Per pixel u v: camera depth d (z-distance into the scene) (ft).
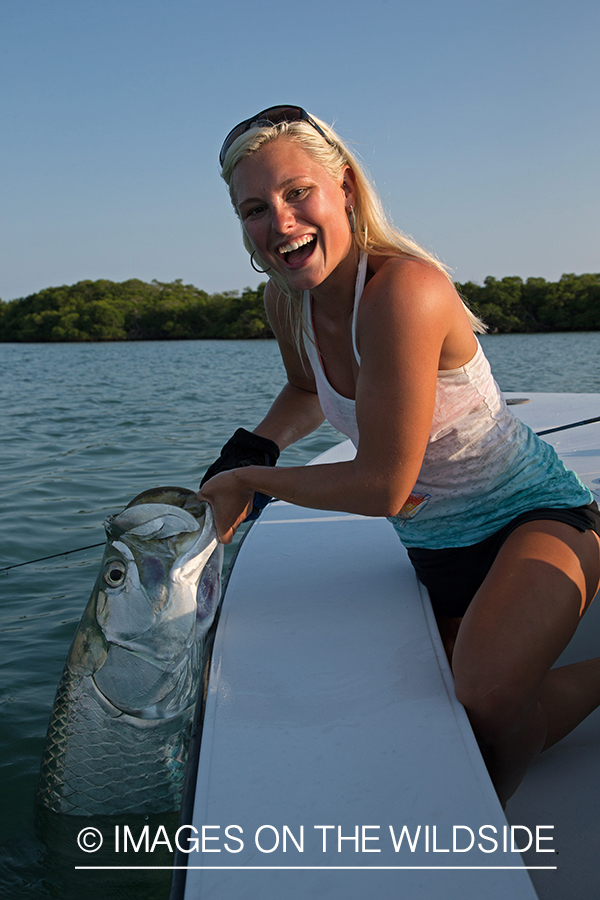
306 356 5.97
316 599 5.19
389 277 4.20
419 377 4.13
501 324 229.86
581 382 42.04
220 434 27.04
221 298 346.13
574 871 3.84
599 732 5.08
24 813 5.72
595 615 6.66
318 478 4.60
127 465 20.89
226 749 3.45
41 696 7.86
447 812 2.99
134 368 82.33
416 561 5.28
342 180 4.42
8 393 48.14
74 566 12.13
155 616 5.13
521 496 4.80
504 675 3.81
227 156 4.37
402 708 3.73
